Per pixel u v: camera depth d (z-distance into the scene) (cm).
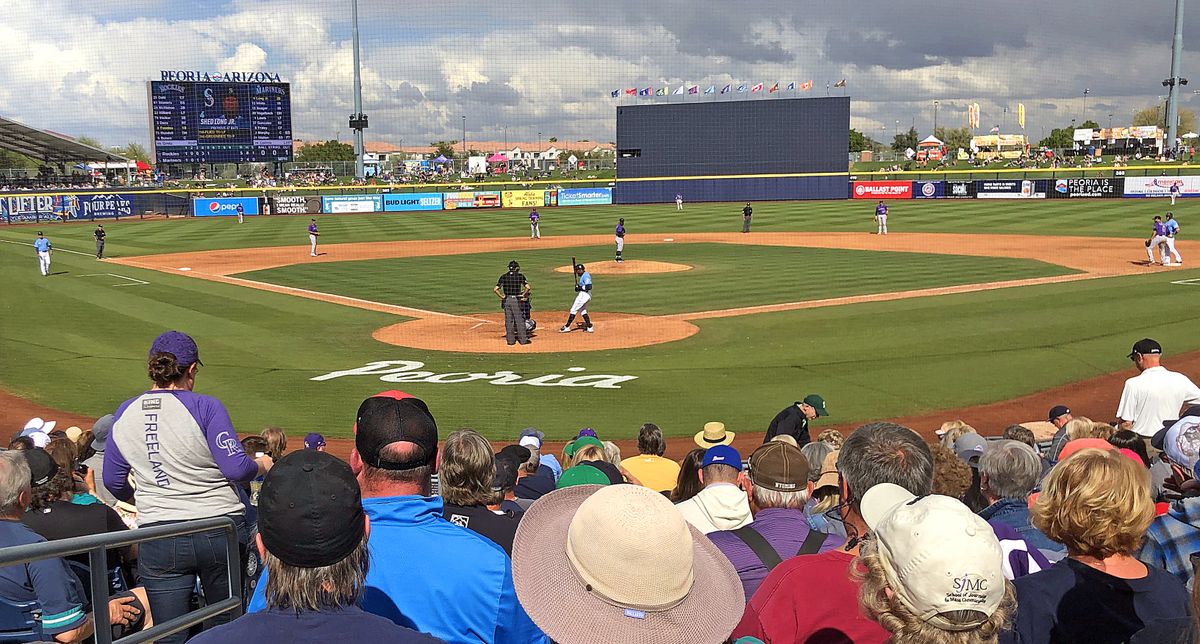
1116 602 326
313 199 7150
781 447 438
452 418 1415
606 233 5003
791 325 2114
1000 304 2331
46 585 376
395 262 3681
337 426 1380
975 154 12962
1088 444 566
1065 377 1598
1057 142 15800
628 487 264
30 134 8538
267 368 1758
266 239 4881
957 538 241
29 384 1678
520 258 3781
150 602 482
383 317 2334
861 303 2403
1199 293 2445
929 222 5069
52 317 2392
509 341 1962
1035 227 4606
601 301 2575
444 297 2677
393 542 315
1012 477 512
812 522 477
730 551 409
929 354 1781
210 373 1719
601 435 1326
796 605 324
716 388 1569
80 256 4056
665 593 246
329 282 3050
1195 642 240
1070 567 338
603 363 1775
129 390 1634
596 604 248
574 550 254
